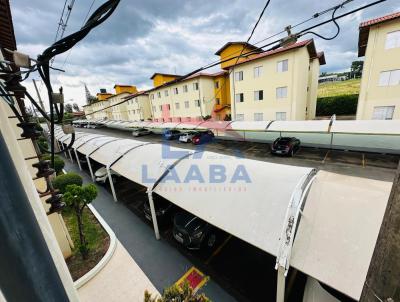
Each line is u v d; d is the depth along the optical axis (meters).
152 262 6.29
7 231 0.95
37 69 2.17
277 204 4.55
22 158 1.55
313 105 26.38
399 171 1.28
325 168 12.65
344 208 4.08
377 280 1.45
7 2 4.52
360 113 16.00
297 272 5.50
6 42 7.02
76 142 16.83
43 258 1.13
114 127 43.06
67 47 2.02
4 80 2.22
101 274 5.82
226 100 32.62
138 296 5.16
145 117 46.53
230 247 6.75
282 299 3.89
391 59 14.13
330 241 3.64
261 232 4.23
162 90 37.69
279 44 4.01
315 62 24.30
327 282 3.22
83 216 8.97
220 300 4.95
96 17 1.88
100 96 64.12
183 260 6.32
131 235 7.68
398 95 14.30
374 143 16.08
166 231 7.82
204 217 5.22
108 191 11.80
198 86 30.73
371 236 3.49
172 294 3.56
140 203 10.15
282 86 20.44
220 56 28.72
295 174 5.34
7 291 0.95
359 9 2.98
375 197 4.21
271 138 21.89
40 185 5.69
